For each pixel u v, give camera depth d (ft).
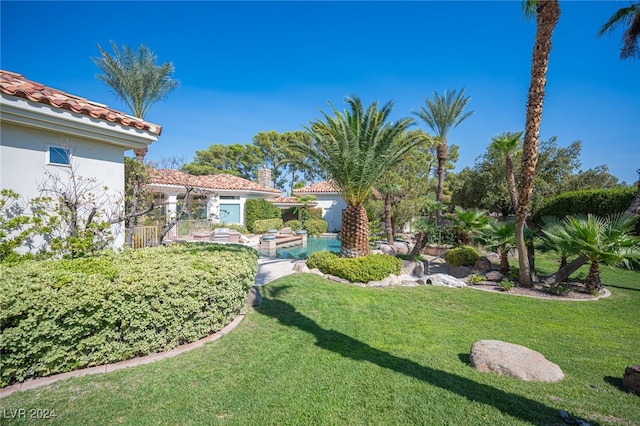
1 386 10.39
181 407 9.91
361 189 36.24
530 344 16.69
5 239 16.40
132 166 38.68
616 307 24.03
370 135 34.06
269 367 12.82
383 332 17.65
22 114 16.37
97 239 20.72
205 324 15.51
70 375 11.44
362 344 15.75
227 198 79.41
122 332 12.66
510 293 28.12
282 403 10.34
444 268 44.83
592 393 11.50
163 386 11.07
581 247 27.94
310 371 12.61
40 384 10.75
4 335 10.05
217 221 74.18
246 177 159.02
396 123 34.09
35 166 17.93
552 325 19.83
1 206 16.35
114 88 56.75
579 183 75.00
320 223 92.17
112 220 21.77
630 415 10.03
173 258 17.15
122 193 22.85
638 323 20.38
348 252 36.27
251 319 18.88
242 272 17.43
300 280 30.58
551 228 30.94
